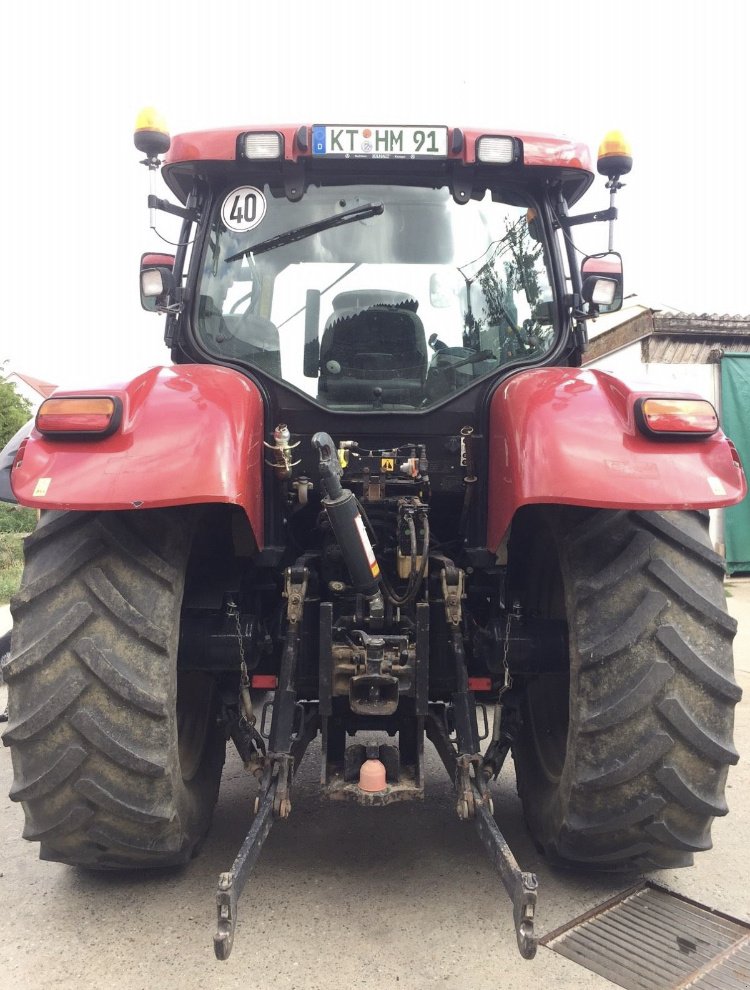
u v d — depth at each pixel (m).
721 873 2.69
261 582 2.88
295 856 2.79
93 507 2.07
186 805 2.42
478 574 2.89
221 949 1.79
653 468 2.15
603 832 2.27
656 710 2.16
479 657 2.75
